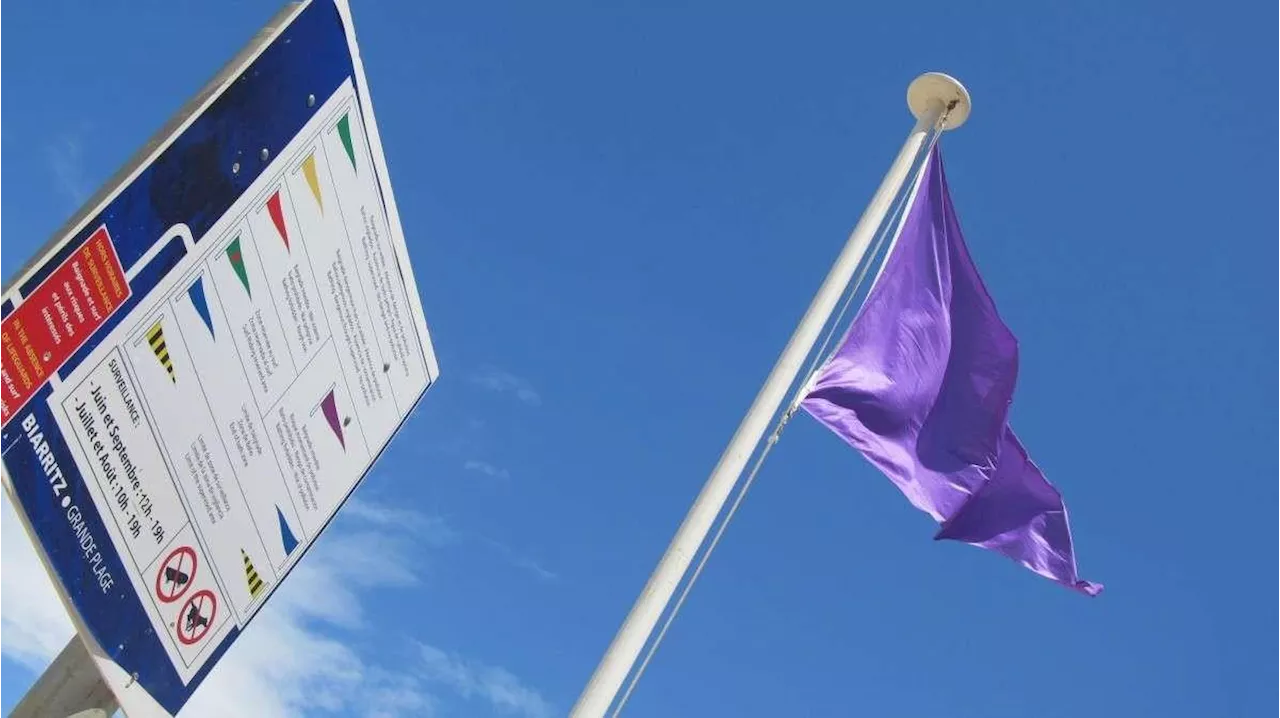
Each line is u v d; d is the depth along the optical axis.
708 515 7.77
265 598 5.39
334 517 5.86
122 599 4.43
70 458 4.13
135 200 4.25
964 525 10.90
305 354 5.38
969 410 10.66
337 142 5.39
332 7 5.06
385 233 5.91
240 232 4.84
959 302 10.93
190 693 4.93
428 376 6.58
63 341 4.05
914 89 10.73
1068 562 10.88
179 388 4.63
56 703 4.52
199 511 4.83
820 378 9.63
